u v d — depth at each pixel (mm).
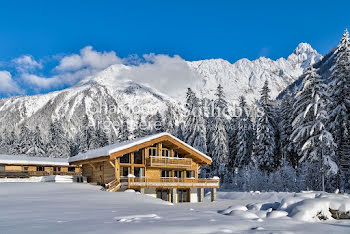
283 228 10047
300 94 39656
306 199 15289
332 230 10102
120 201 19422
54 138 85062
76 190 25516
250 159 61188
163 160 34281
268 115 56719
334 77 39094
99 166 34344
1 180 38344
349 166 40594
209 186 36844
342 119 37250
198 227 9305
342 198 15297
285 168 50406
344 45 38188
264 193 37031
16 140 81125
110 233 8266
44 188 26000
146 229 8844
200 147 59250
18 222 10328
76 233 8258
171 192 35344
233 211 13828
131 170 32969
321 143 35875
